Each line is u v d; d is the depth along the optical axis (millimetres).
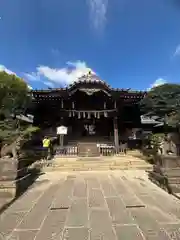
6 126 8547
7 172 5340
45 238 2982
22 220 3682
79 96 17734
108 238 2953
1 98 10031
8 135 7180
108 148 15609
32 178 7414
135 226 3365
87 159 11961
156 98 15320
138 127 19250
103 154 14500
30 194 5520
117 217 3771
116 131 16453
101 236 3018
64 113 16172
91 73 18484
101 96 17578
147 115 16906
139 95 16375
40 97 16156
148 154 12633
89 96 17734
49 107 17969
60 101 17047
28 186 6461
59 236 3039
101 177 7992
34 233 3154
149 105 16016
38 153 12859
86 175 8484
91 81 15891
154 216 3807
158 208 4262
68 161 11250
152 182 6984
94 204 4582
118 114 17797
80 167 10031
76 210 4188
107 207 4359
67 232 3172
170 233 3094
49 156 12602
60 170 9656
